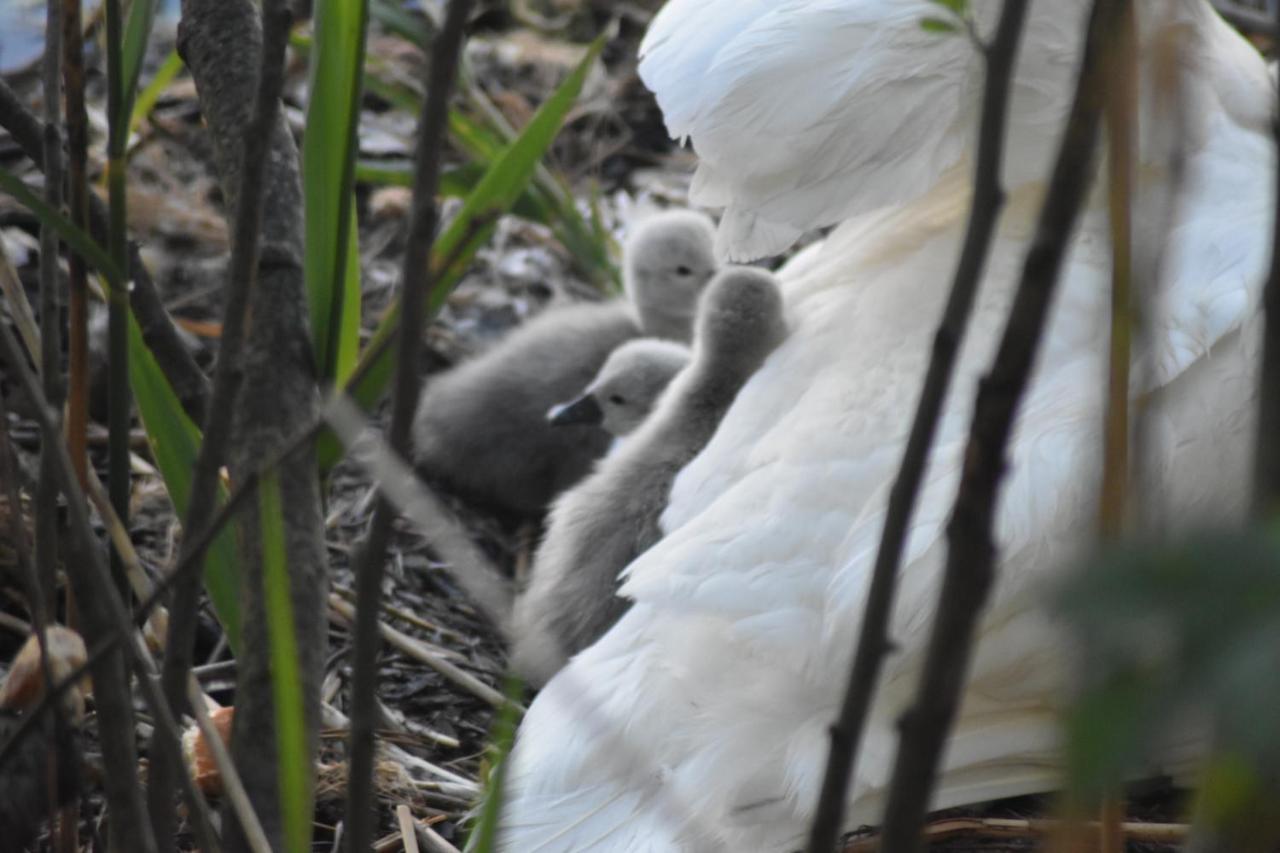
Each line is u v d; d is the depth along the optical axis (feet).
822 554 13.69
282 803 9.46
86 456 11.54
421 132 7.83
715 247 17.25
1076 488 13.34
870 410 14.40
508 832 13.39
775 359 16.21
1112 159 6.84
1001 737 14.12
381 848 16.10
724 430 15.81
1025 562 13.28
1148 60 6.48
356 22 11.66
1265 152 16.16
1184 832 14.58
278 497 10.35
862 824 13.34
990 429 6.13
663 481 19.02
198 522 9.70
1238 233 14.99
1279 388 5.58
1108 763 3.47
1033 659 13.67
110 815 10.19
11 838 10.68
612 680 14.14
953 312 6.27
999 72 5.90
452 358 28.45
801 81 14.78
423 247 7.96
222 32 12.41
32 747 10.84
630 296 26.08
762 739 13.52
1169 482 14.24
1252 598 3.29
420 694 20.06
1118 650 3.44
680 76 15.28
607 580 18.51
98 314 25.29
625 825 13.24
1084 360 14.32
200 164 31.53
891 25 14.92
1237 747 3.27
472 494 24.97
